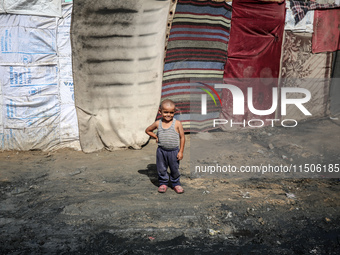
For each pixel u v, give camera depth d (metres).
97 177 5.16
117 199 4.33
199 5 6.87
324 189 4.71
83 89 6.23
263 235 3.52
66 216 3.88
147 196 4.44
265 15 7.67
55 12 5.94
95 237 3.47
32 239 3.43
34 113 6.21
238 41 7.57
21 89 6.06
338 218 3.86
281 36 8.14
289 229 3.64
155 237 3.47
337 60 9.59
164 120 4.39
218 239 3.44
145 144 6.98
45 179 5.06
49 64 6.11
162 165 4.47
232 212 3.98
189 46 7.08
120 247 3.30
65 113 6.38
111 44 6.16
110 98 6.43
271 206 4.15
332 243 3.39
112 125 6.52
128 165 5.74
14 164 5.69
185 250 3.25
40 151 6.39
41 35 5.96
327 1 8.86
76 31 5.93
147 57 6.44
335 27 9.22
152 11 6.25
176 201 4.28
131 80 6.45
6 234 3.51
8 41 5.86
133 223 3.73
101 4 5.89
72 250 3.25
